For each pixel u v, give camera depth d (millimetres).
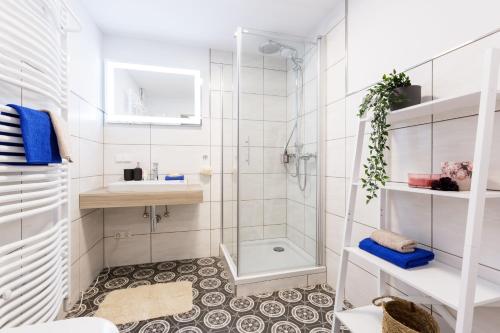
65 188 1398
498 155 888
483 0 936
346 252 1324
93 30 2008
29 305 1024
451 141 1059
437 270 1028
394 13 1342
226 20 2037
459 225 1040
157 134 2379
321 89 2021
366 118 1286
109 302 1703
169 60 2408
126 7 1856
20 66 990
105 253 2264
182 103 2445
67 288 1447
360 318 1232
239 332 1406
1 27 909
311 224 2127
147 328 1441
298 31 2197
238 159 1992
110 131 2262
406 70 1270
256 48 2012
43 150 1069
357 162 1316
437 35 1112
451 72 1053
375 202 1473
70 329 693
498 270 903
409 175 1106
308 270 1940
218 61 2539
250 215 2057
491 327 922
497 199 907
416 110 1067
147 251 2375
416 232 1236
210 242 2545
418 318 1096
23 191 1073
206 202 2521
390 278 1394
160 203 1881
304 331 1414
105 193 1759
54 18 1232
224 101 2533
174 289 1884
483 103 732
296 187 2172
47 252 1150
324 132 2029
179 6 1851
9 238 1025
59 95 1317
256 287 1811
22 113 966
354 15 1658
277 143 2125
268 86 2068
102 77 2227
